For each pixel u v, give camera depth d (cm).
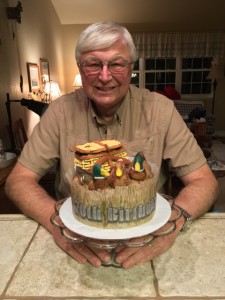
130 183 53
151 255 59
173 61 583
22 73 332
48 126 101
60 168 102
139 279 55
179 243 66
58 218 66
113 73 81
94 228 54
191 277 55
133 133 99
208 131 469
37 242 67
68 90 593
